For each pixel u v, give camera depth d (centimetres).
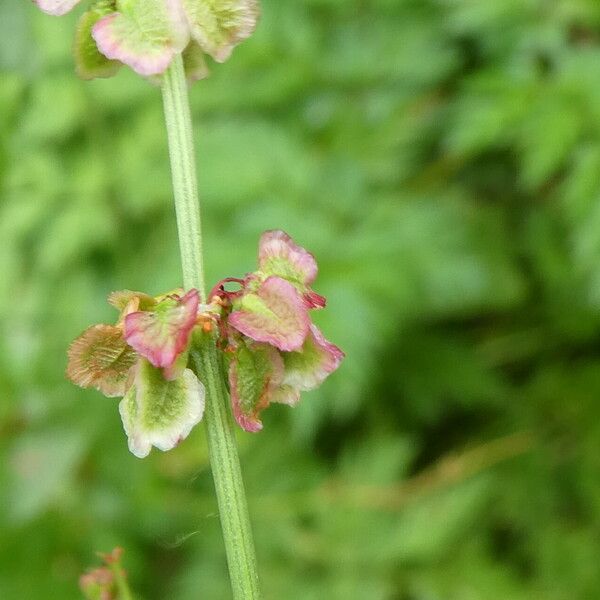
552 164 20
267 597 21
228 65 23
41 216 23
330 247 20
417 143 23
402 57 23
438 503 21
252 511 22
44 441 20
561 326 22
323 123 23
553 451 22
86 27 11
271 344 10
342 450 23
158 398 10
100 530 21
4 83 22
